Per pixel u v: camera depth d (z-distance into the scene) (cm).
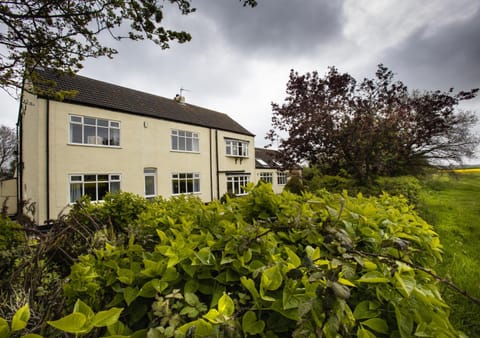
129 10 296
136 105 1198
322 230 117
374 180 530
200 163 1446
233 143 1711
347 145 546
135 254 115
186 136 1383
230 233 114
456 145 1191
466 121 1152
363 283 91
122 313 89
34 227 205
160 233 118
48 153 854
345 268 81
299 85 620
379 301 85
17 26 309
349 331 74
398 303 82
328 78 603
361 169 574
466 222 497
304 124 573
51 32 317
